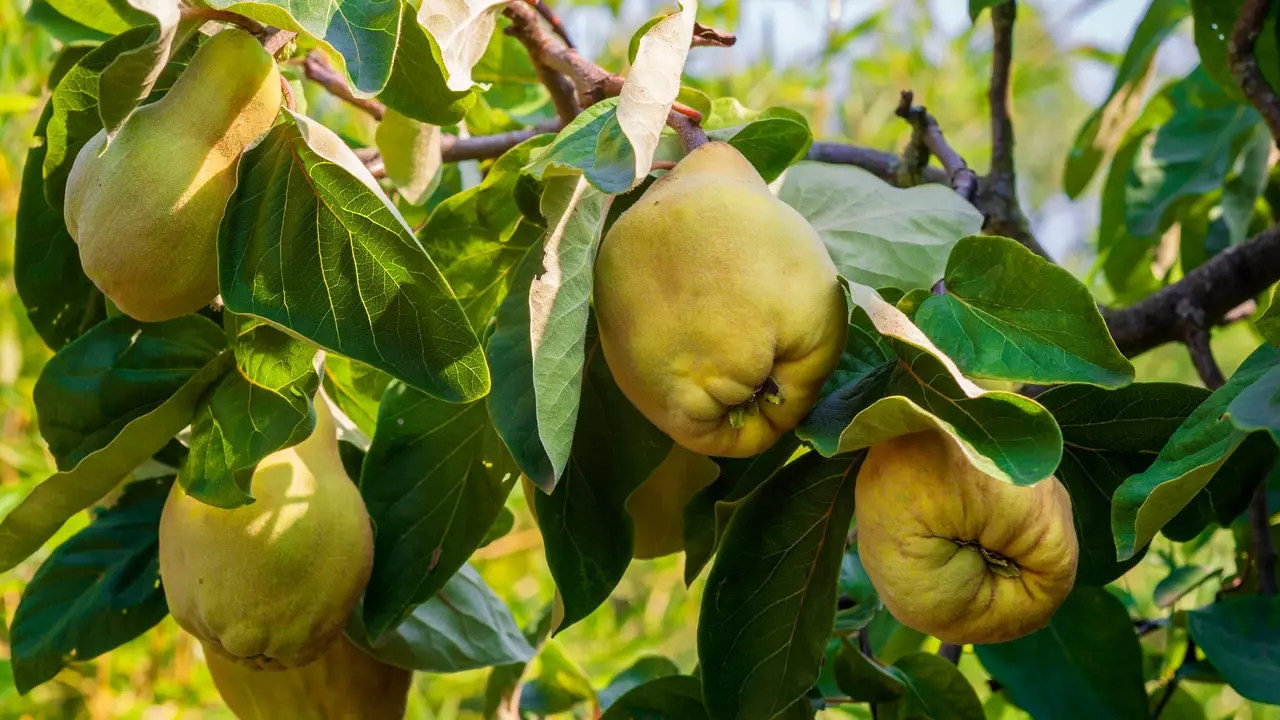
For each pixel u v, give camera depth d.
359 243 1.28
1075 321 1.30
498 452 1.62
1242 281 2.18
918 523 1.25
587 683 2.42
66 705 3.19
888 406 1.18
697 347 1.23
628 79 1.26
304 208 1.29
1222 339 4.48
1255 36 1.96
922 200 1.71
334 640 1.53
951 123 4.21
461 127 2.34
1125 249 2.78
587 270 1.28
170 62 1.45
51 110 1.66
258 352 1.40
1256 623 1.80
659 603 3.74
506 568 3.65
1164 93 2.72
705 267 1.23
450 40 1.40
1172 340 2.24
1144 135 2.72
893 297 1.62
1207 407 1.28
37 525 1.47
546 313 1.23
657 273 1.25
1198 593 2.69
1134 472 1.51
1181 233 2.72
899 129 3.86
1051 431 1.19
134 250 1.27
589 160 1.30
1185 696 2.28
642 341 1.25
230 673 1.68
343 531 1.48
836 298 1.26
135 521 1.77
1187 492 1.21
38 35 2.98
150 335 1.59
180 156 1.28
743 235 1.23
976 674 3.10
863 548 1.31
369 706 1.72
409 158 1.87
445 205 1.63
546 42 1.80
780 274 1.23
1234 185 2.49
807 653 1.40
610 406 1.49
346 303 1.30
